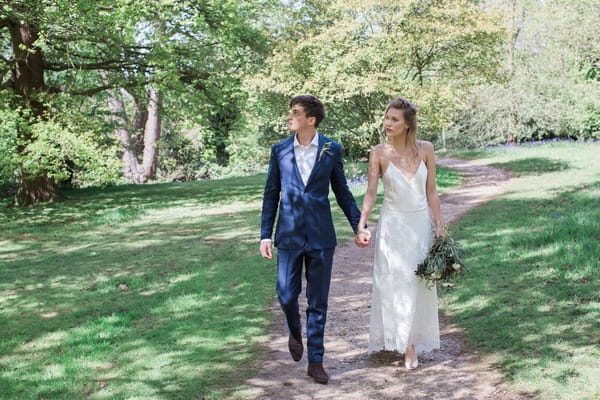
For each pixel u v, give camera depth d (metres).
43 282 7.52
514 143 30.17
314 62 17.44
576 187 12.95
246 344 4.86
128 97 31.77
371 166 4.09
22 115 15.12
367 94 16.52
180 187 21.67
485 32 16.94
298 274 4.03
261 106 19.03
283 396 3.79
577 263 6.09
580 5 24.27
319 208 3.99
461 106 17.42
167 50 15.55
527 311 4.93
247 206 14.90
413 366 4.12
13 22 15.48
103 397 3.79
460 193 14.69
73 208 15.87
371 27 17.11
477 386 3.69
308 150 4.01
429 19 16.77
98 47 16.77
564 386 3.46
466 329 4.77
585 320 4.53
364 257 8.33
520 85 29.75
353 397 3.73
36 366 4.46
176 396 3.79
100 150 13.99
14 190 22.64
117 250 9.61
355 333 5.07
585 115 26.36
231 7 15.45
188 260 8.47
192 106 18.91
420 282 4.12
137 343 4.91
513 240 7.61
